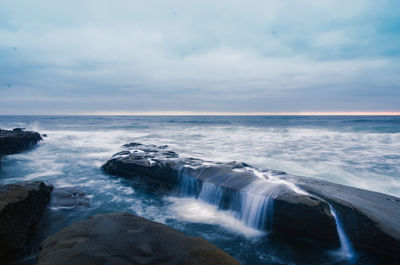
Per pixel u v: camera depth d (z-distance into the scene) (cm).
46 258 278
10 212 434
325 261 468
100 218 388
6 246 407
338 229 507
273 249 504
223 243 526
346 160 1286
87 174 1060
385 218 481
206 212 679
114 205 724
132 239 325
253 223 592
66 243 310
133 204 734
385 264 446
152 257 286
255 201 595
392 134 2194
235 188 651
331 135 2377
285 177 702
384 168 1106
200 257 287
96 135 2716
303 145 1834
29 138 1866
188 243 320
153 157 1004
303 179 689
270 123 5253
